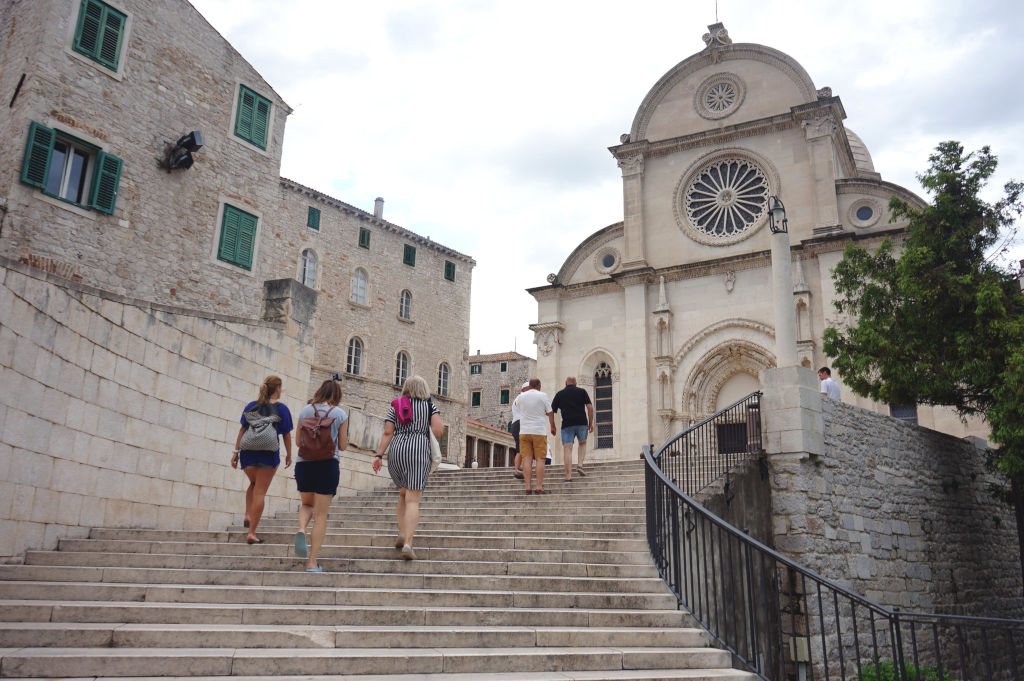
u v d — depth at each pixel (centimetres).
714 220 2464
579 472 1322
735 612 692
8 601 581
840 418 1271
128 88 1750
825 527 1160
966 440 1711
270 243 2102
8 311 708
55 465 782
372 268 3944
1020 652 1702
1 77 1639
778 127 2384
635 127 2631
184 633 532
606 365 2512
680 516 848
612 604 732
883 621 1237
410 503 801
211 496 1081
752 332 2244
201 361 1085
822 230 2194
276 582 696
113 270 1670
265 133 2130
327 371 3616
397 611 631
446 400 4244
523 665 562
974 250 1466
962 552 1568
